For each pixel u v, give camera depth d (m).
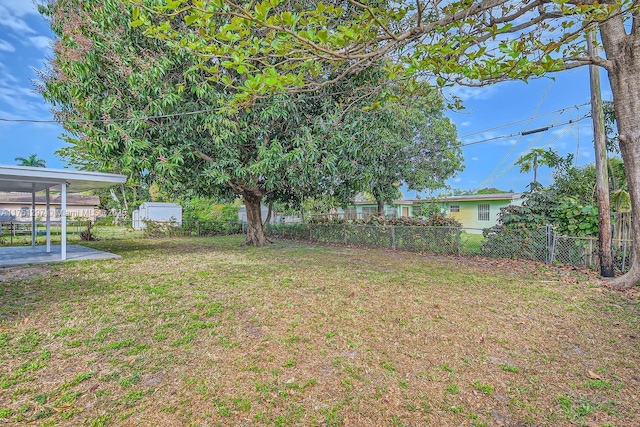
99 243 12.41
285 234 14.61
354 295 4.54
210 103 7.24
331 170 7.98
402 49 3.27
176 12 2.18
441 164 14.13
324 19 2.36
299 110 8.48
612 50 4.31
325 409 2.06
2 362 2.63
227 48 2.47
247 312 3.83
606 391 2.25
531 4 2.63
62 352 2.81
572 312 3.83
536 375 2.46
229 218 18.53
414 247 9.37
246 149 9.01
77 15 6.72
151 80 6.68
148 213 18.25
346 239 11.53
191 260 7.83
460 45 2.94
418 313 3.79
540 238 7.14
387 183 13.38
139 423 1.92
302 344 2.97
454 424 1.92
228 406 2.08
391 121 8.54
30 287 5.07
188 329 3.32
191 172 8.67
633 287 4.86
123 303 4.21
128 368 2.54
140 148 7.12
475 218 18.44
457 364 2.62
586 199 8.34
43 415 1.97
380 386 2.31
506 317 3.67
